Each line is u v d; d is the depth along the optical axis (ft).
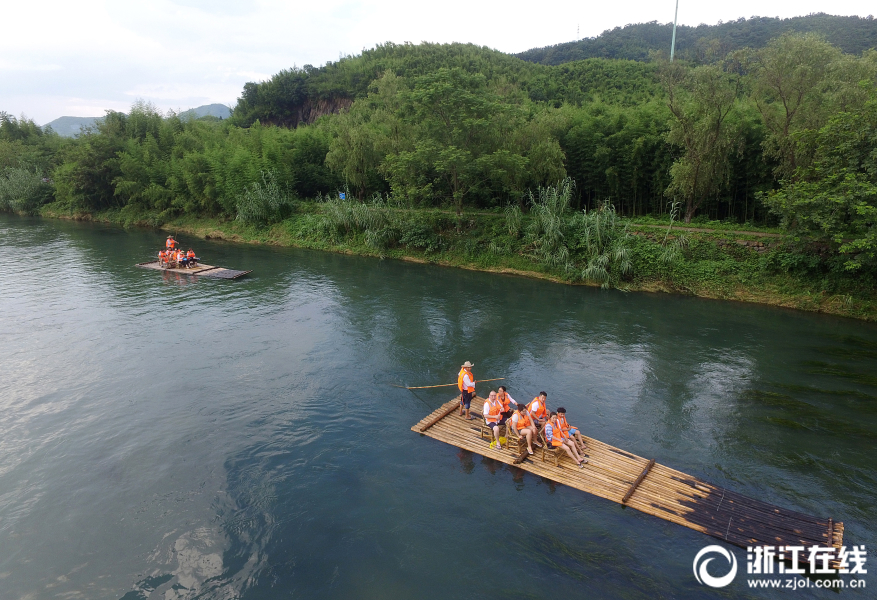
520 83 312.09
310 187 205.57
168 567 36.52
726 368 70.85
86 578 35.50
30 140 333.62
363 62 423.64
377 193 172.24
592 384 66.49
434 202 170.19
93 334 82.99
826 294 96.27
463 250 140.15
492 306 99.96
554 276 122.31
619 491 43.27
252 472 47.52
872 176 82.53
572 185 145.48
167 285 114.73
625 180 141.90
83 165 232.94
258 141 212.02
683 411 59.26
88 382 65.92
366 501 43.47
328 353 76.28
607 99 240.32
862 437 53.26
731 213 133.90
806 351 76.54
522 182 145.28
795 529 38.68
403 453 50.37
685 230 118.62
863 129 82.89
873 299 91.61
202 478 46.62
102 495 44.27
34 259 141.79
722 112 116.78
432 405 60.59
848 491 44.57
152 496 44.11
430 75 136.26
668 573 35.53
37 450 50.80
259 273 128.36
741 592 33.83
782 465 48.57
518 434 49.88
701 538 38.60
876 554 36.96
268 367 71.10
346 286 115.24
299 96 393.70
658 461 49.32
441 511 42.16
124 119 254.47
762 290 102.32
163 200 214.48
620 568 36.06
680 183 122.01
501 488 44.93
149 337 81.97
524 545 38.40
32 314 92.58
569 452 47.21
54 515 41.75
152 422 56.29
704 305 100.58
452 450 50.98
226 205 194.49
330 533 39.81
